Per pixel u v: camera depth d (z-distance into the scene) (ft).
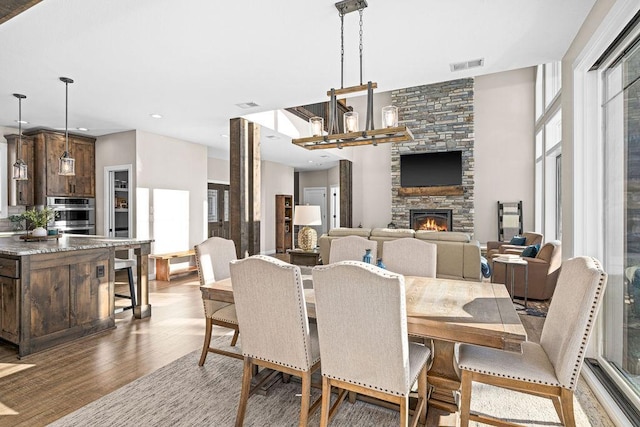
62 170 12.30
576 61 8.54
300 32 8.57
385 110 8.13
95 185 20.71
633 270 7.15
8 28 8.23
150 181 19.69
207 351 8.92
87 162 20.34
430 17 7.89
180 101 14.03
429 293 7.31
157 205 20.07
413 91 28.68
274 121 18.72
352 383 5.53
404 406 5.19
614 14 6.42
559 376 5.35
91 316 11.18
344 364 5.52
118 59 10.04
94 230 20.58
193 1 7.23
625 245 7.50
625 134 7.52
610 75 8.19
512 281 14.90
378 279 4.99
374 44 9.21
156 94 13.16
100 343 10.48
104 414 6.81
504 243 22.62
